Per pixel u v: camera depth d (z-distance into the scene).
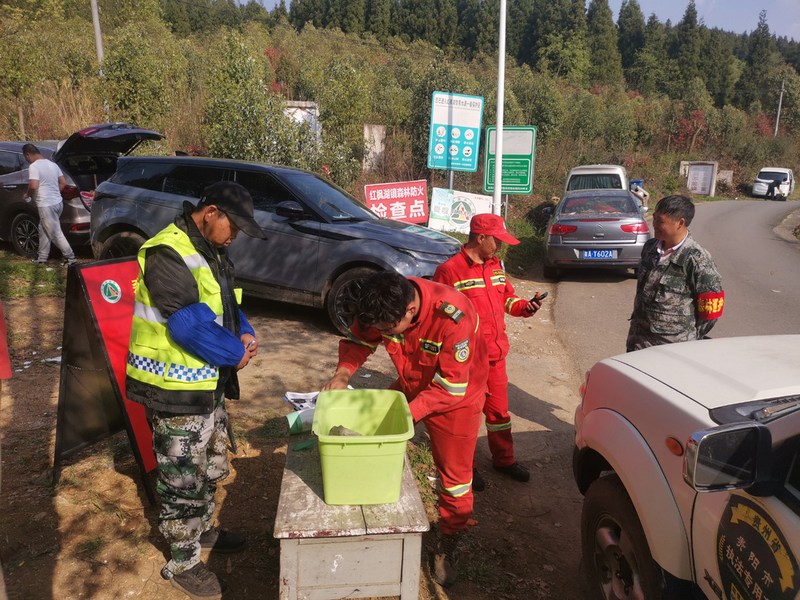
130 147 8.89
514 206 18.72
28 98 16.02
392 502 2.38
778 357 2.75
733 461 1.86
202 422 2.75
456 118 10.81
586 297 9.98
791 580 1.78
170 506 2.76
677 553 2.34
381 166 16.62
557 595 3.22
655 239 3.92
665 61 88.12
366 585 2.32
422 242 6.57
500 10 9.23
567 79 74.31
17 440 4.01
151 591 2.88
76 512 3.36
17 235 9.02
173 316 2.53
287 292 6.71
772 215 27.52
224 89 11.71
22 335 5.97
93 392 3.53
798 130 60.78
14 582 2.86
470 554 3.47
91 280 3.33
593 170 16.70
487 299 3.88
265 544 3.28
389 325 2.59
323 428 2.53
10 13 16.47
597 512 2.90
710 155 45.12
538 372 6.42
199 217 2.66
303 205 6.69
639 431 2.62
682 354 2.93
